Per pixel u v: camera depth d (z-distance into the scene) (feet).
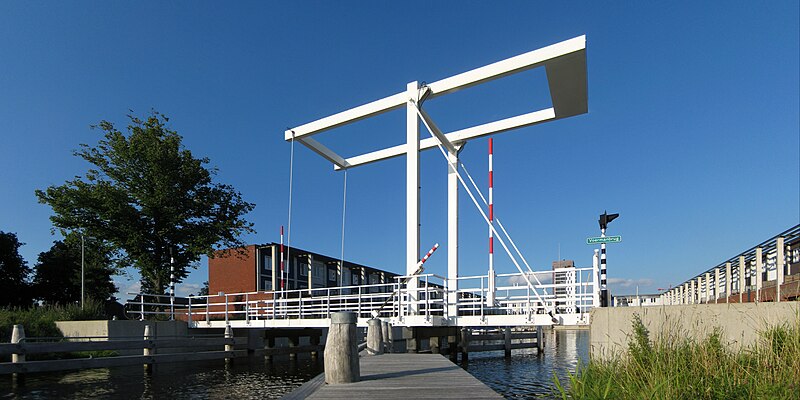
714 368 16.99
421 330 45.65
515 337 72.08
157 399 35.50
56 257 118.01
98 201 64.34
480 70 42.73
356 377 19.35
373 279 154.92
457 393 16.74
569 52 38.73
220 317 85.10
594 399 16.06
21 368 38.55
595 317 25.68
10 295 109.09
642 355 19.93
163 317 73.46
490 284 40.52
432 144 54.34
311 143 55.67
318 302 96.22
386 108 47.16
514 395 35.27
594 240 34.37
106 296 124.26
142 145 67.67
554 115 48.11
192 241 68.64
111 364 44.45
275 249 122.01
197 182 71.72
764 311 22.52
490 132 51.98
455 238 51.26
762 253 46.88
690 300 83.10
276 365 59.06
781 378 15.51
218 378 47.21
